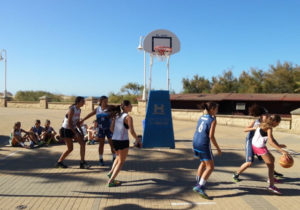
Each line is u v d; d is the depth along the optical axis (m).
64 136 5.94
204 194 4.45
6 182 5.12
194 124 15.93
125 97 30.84
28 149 8.03
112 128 5.01
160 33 9.67
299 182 5.41
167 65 9.66
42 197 4.40
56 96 34.84
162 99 8.36
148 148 8.31
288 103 21.23
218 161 7.06
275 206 4.20
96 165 6.36
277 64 32.16
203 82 37.97
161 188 4.93
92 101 25.33
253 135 5.22
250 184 5.23
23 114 20.16
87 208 4.00
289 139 10.75
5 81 29.92
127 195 4.56
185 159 7.18
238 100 22.84
